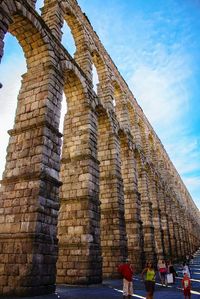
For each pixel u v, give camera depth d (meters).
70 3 25.72
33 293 12.83
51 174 16.06
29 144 16.47
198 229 115.00
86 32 28.22
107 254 24.12
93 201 20.66
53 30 21.19
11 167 16.39
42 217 14.52
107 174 26.81
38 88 18.23
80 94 24.17
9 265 13.61
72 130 23.45
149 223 35.34
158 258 39.12
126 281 12.47
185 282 12.32
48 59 19.11
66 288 16.47
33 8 18.47
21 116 17.81
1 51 14.35
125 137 33.16
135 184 31.91
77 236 19.36
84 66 26.00
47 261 14.14
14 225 14.58
